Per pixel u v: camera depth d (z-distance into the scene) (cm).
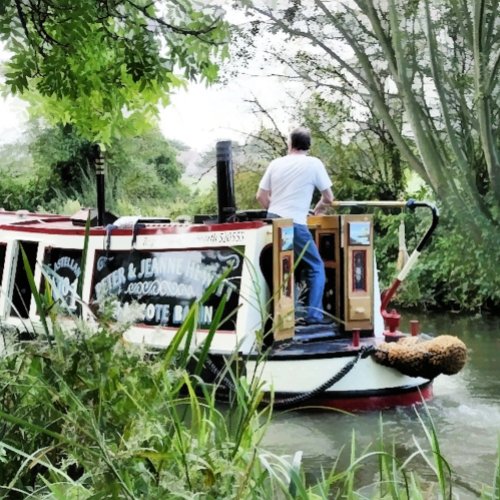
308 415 581
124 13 404
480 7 1311
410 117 1448
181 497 180
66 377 197
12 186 1886
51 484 188
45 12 354
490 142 1345
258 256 619
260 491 200
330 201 676
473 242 1333
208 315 638
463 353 606
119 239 695
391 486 230
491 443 512
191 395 207
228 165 662
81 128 480
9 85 364
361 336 663
